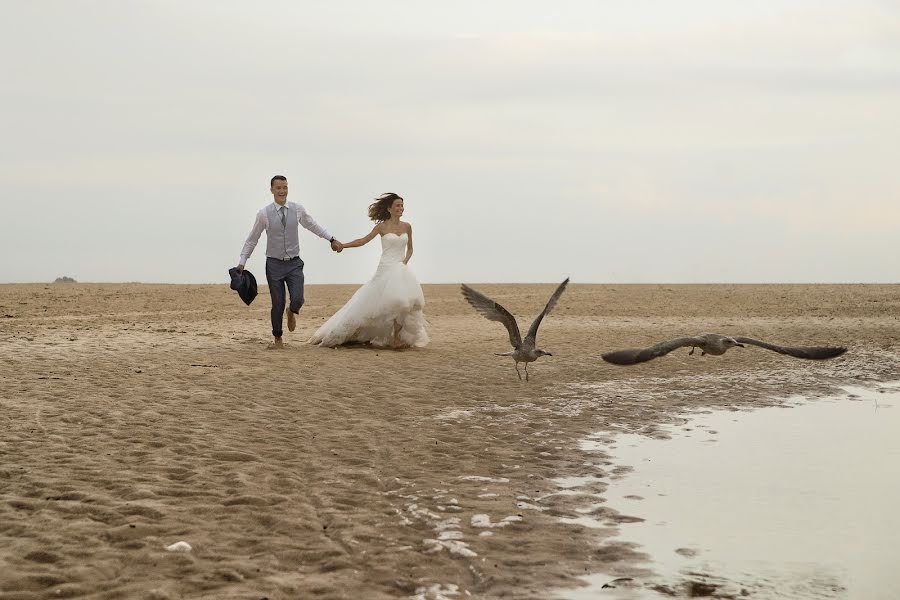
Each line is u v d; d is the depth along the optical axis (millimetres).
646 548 5898
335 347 16141
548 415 10484
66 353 13984
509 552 5801
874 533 6219
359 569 5418
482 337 19391
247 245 15391
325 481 7395
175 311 26062
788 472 7906
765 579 5348
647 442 9148
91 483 6996
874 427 9938
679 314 28281
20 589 4922
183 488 6965
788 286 49656
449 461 8242
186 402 10336
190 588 5016
